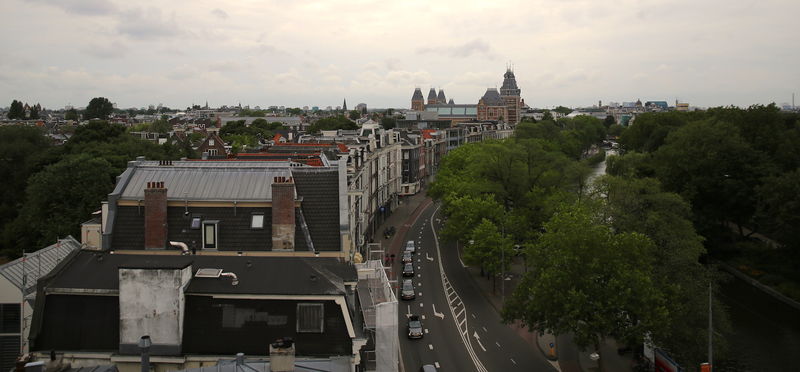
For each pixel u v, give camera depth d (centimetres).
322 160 8456
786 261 9725
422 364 6250
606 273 5459
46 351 3262
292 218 4647
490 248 8650
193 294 3353
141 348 2931
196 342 3303
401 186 18488
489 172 10719
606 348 6731
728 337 7438
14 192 11925
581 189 11031
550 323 5600
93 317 3325
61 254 4688
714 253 10894
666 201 8050
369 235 12256
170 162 5691
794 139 12050
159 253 4591
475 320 7694
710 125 12050
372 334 3759
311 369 2927
